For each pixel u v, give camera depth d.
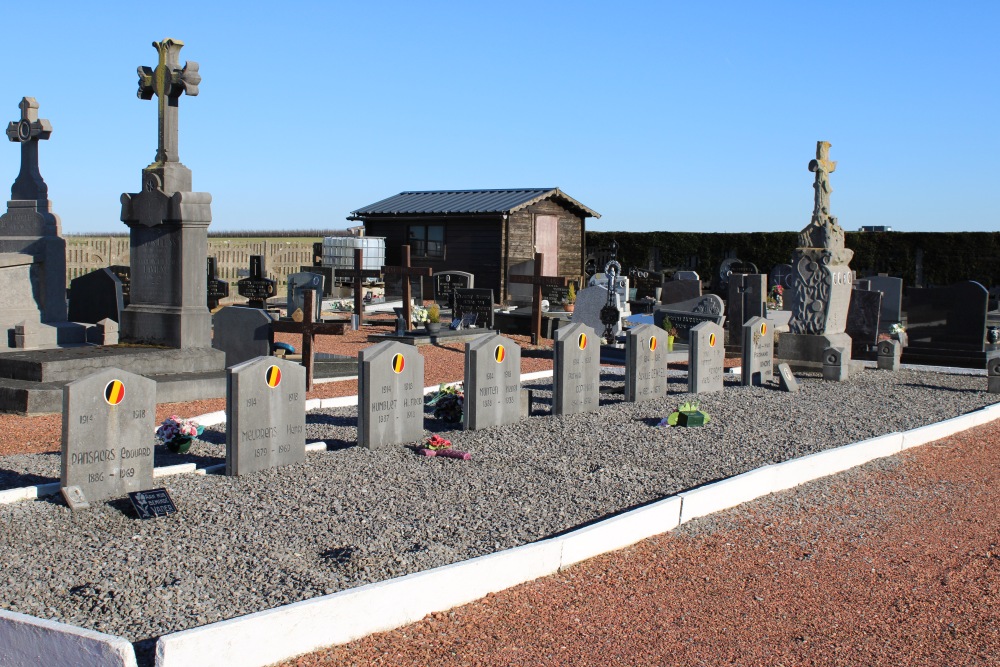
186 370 14.73
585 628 6.29
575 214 39.28
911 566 7.73
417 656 5.77
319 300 24.12
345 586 6.41
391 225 38.59
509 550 7.02
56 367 13.30
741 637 6.27
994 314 28.53
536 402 14.08
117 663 5.08
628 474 9.69
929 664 5.98
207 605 6.00
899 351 19.16
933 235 41.03
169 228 14.88
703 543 8.05
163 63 14.73
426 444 10.37
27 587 6.24
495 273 36.00
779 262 44.75
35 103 18.03
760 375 16.50
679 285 29.14
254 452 9.29
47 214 17.80
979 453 11.91
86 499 8.02
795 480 10.00
